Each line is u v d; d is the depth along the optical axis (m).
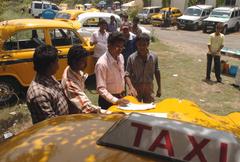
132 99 3.47
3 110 7.00
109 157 1.39
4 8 7.97
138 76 5.23
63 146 1.49
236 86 10.16
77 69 3.34
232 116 3.20
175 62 13.60
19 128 6.17
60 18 14.34
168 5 38.16
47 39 7.78
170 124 1.50
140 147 1.42
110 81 4.34
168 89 9.46
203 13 31.64
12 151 1.51
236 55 15.02
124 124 1.51
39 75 3.06
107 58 4.27
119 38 4.25
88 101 3.28
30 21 7.75
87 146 1.47
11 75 7.30
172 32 28.55
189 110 3.01
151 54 5.23
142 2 39.91
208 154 1.37
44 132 1.64
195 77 11.06
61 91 3.21
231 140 1.41
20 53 7.37
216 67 10.50
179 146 1.40
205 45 20.03
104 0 45.66
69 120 1.79
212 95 9.19
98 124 1.70
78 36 8.48
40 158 1.44
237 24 29.91
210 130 1.48
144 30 16.08
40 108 2.92
